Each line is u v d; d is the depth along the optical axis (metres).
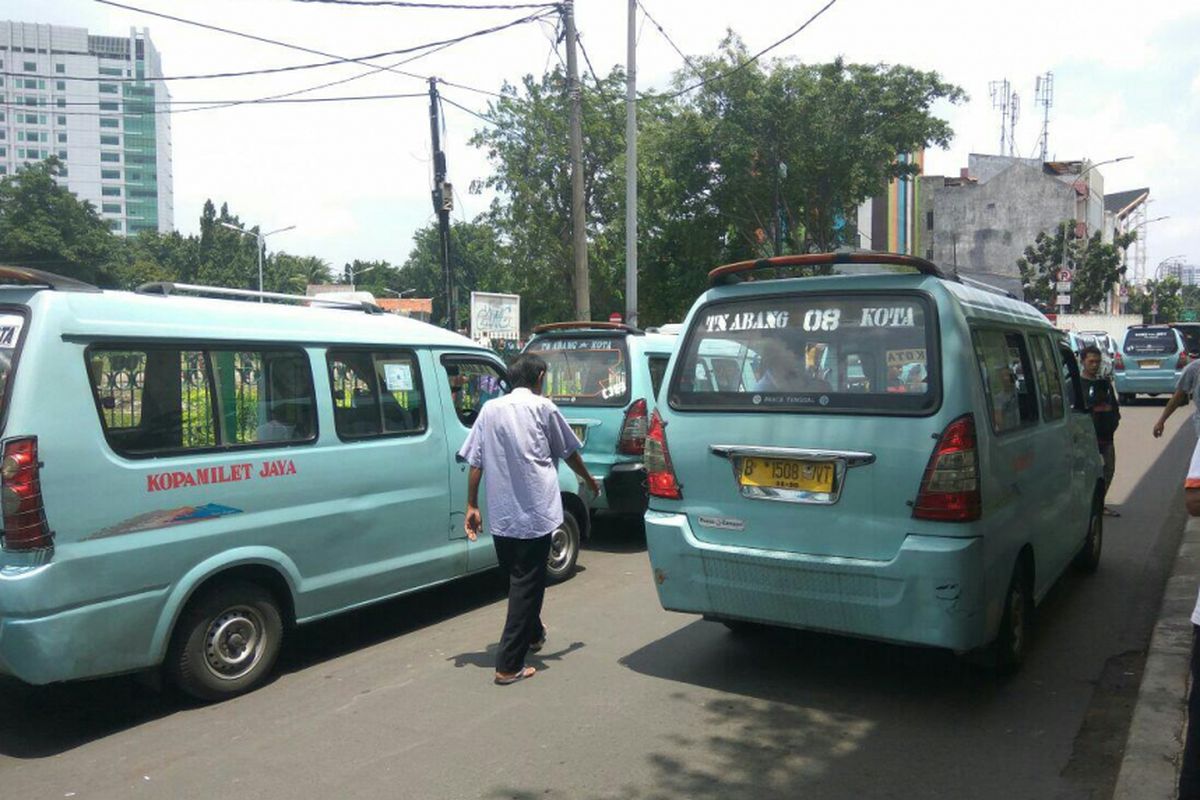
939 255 59.88
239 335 4.95
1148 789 3.54
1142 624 5.83
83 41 166.88
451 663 5.32
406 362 5.97
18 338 4.18
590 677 5.01
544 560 5.05
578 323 8.73
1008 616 4.71
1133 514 9.23
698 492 4.79
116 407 4.37
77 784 3.88
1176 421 17.91
